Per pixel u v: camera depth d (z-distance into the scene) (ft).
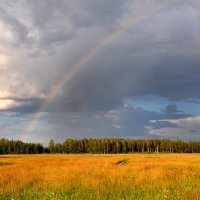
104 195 46.96
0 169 89.56
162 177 65.57
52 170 82.33
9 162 136.15
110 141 506.48
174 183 57.16
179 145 513.86
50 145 504.02
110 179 62.75
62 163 117.60
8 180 62.75
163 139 524.11
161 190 50.03
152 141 520.01
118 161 129.70
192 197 41.04
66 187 53.72
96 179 62.39
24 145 476.13
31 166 104.12
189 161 131.95
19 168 93.40
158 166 96.17
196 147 511.81
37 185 56.49
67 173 73.61
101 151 501.15
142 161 130.93
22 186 55.72
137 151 512.63
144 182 59.47
